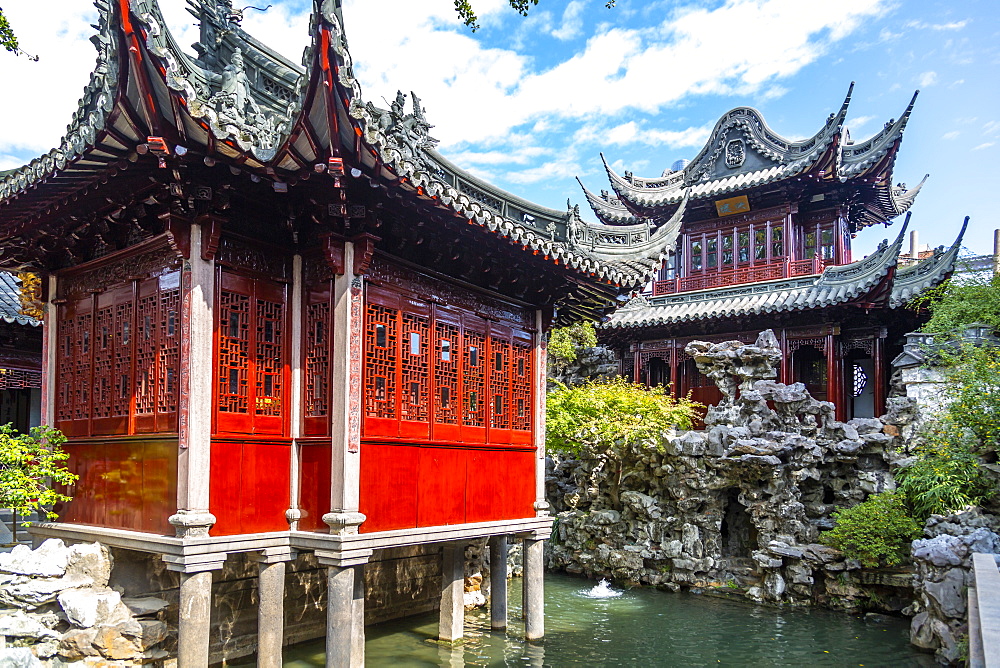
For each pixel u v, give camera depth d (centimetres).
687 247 3356
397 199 938
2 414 1984
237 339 961
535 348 1430
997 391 1695
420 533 1066
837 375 2759
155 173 846
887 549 1762
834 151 2758
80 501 1084
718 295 3108
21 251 1148
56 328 1177
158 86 731
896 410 2142
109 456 1034
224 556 903
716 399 3083
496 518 1276
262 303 1001
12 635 887
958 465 1706
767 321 2886
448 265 1181
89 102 902
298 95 812
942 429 1792
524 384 1397
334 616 930
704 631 1652
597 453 2352
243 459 950
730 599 1989
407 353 1093
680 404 2695
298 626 1330
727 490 2217
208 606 884
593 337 3055
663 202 3244
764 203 3108
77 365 1127
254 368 979
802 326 2850
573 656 1423
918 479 1803
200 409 893
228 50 1091
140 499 961
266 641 962
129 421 997
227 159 827
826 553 1897
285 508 1002
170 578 1091
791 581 1936
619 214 3434
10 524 1619
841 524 1873
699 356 2352
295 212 977
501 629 1498
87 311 1119
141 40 706
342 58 775
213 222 910
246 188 920
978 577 1098
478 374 1259
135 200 919
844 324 2792
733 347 2355
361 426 986
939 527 1630
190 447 880
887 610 1822
